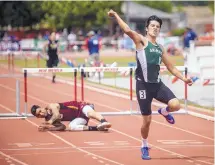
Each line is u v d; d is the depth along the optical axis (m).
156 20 17.25
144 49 17.09
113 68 26.12
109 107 30.20
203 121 25.61
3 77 48.56
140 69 17.25
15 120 25.73
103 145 20.14
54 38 42.84
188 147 19.89
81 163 17.27
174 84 38.19
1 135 22.14
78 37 107.81
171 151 19.20
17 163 17.30
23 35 108.88
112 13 16.94
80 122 23.05
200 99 32.28
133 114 27.36
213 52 45.75
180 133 22.67
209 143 20.64
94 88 39.00
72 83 42.34
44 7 106.06
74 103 23.14
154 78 17.22
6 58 75.50
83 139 21.23
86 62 46.12
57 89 39.06
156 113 27.34
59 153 18.80
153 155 18.52
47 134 22.31
